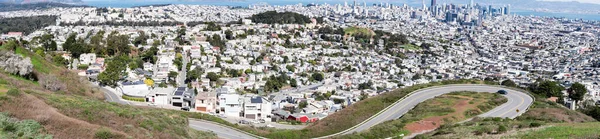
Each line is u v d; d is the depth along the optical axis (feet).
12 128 92.17
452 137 128.88
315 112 275.80
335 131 182.50
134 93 269.85
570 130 118.32
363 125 188.65
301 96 334.44
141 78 341.82
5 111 99.96
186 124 163.02
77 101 140.15
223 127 181.98
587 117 190.08
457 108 197.98
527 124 141.79
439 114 186.80
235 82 378.73
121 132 109.70
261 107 247.70
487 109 200.64
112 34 522.88
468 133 133.28
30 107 106.42
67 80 248.11
